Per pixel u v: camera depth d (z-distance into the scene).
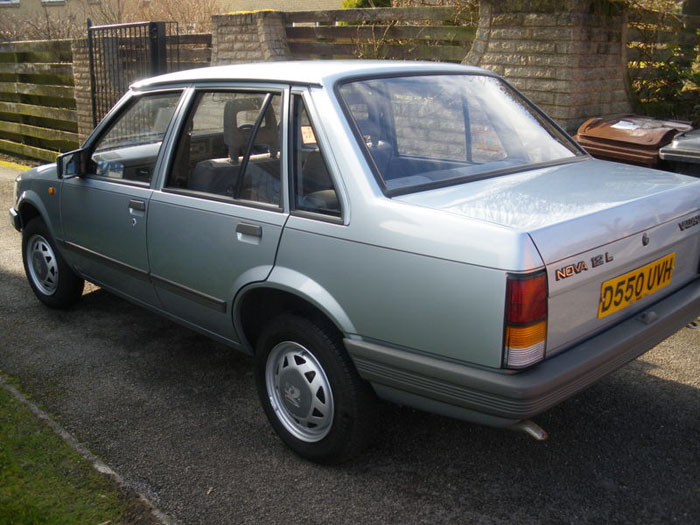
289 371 3.24
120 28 9.68
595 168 3.48
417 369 2.68
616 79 6.66
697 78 7.40
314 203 3.02
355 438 3.06
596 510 2.88
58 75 11.33
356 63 3.52
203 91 3.68
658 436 3.40
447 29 7.26
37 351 4.56
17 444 3.33
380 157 2.96
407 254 2.65
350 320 2.87
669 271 3.06
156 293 4.04
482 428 3.54
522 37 6.39
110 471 3.13
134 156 4.12
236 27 9.05
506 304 2.40
